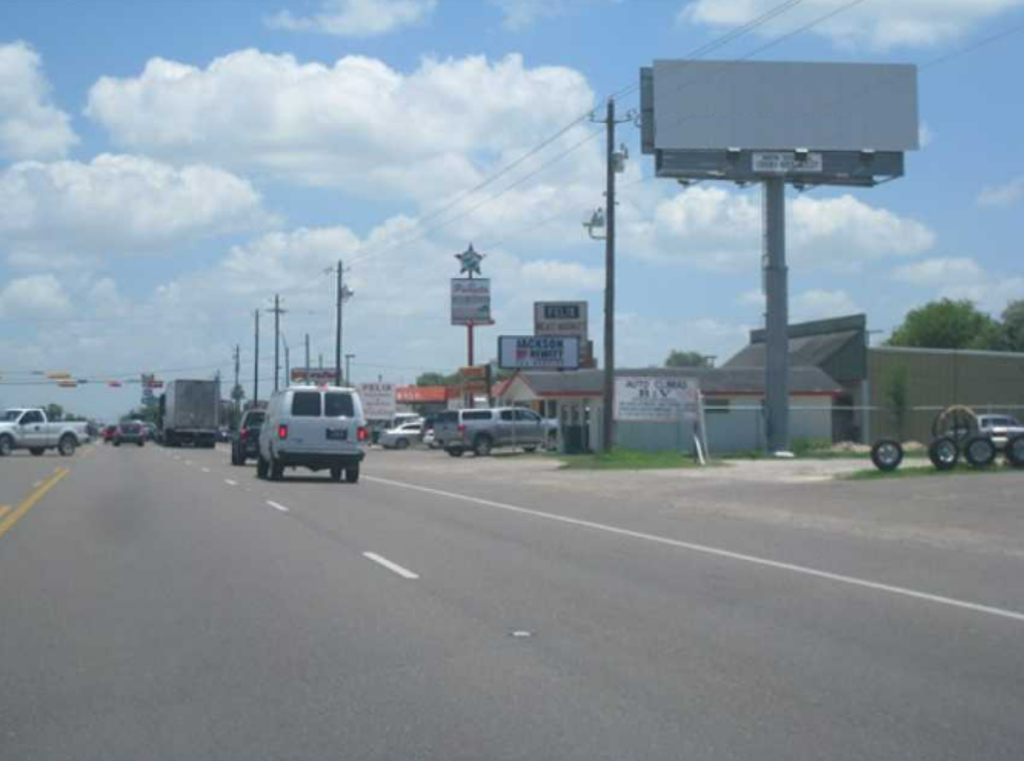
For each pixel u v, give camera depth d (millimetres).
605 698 8664
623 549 17562
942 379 64062
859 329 63906
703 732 7793
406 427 73750
